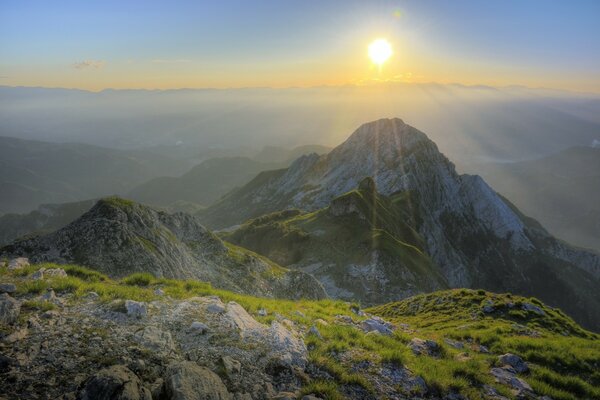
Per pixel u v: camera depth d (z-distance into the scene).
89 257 42.75
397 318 29.27
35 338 10.78
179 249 53.19
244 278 55.62
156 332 12.17
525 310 27.34
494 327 23.16
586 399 14.50
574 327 25.94
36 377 9.13
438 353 16.64
